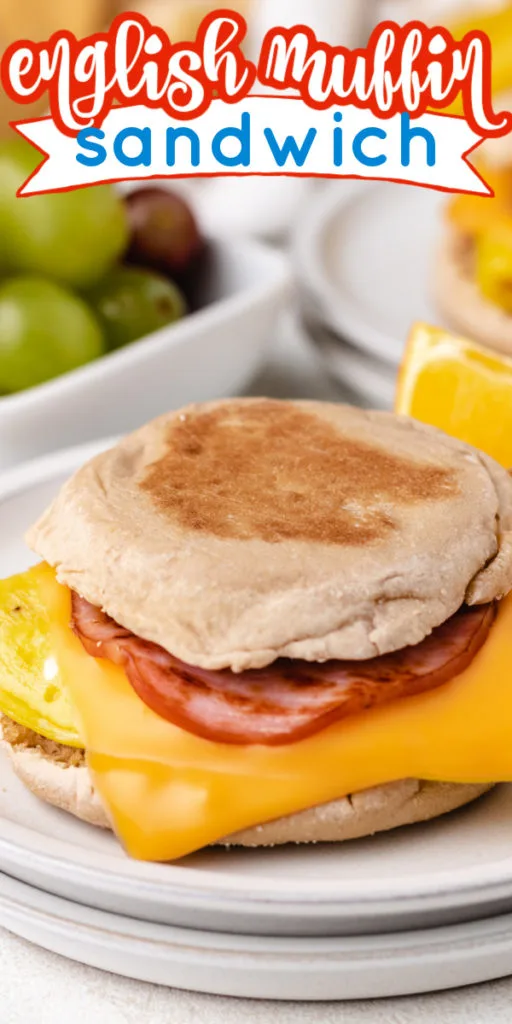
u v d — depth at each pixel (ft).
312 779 1.41
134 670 1.43
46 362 1.92
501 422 1.71
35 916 1.40
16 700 1.48
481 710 1.44
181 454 1.54
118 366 1.89
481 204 2.14
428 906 1.36
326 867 1.42
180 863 1.42
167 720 1.44
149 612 1.43
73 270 1.98
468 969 1.39
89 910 1.40
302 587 1.42
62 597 1.52
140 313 2.02
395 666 1.43
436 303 2.19
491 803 1.48
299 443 1.56
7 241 1.97
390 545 1.45
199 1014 1.40
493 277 2.09
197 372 1.96
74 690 1.46
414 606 1.43
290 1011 1.41
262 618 1.41
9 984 1.42
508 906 1.39
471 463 1.55
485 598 1.46
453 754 1.42
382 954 1.37
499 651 1.46
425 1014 1.40
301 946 1.37
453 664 1.44
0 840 1.40
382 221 2.41
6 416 1.86
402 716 1.43
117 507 1.48
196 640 1.42
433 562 1.45
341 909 1.36
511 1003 1.41
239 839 1.41
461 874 1.37
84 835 1.45
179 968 1.38
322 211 2.41
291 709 1.41
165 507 1.48
